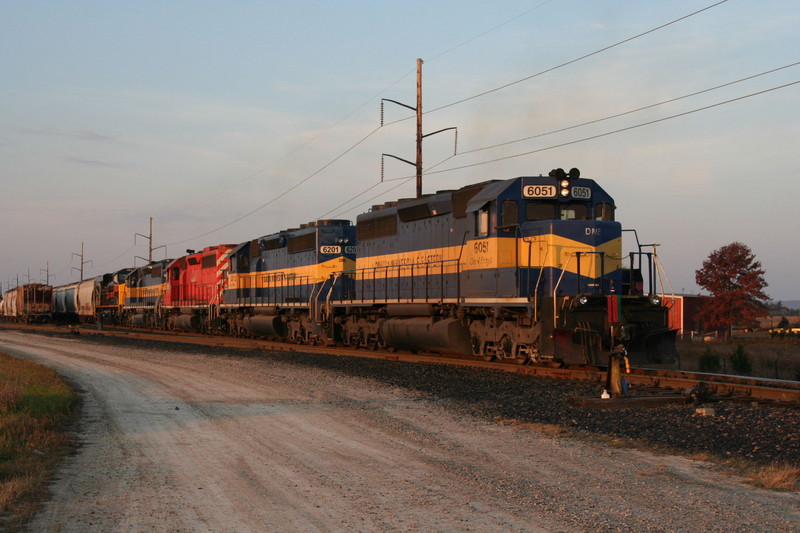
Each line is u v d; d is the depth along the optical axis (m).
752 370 25.77
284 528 7.03
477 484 8.65
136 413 14.52
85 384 20.25
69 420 13.72
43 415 13.53
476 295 22.27
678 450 10.52
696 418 12.48
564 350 18.58
